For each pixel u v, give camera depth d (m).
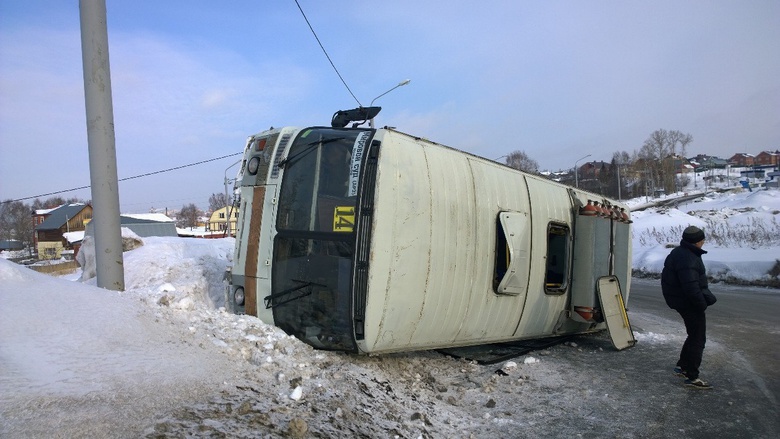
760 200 55.00
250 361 4.50
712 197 73.25
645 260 27.16
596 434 4.68
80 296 4.59
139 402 3.10
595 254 8.63
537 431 4.68
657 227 42.94
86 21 6.04
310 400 3.86
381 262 5.17
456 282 6.11
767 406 5.59
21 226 67.44
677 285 6.27
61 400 2.92
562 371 6.80
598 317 8.57
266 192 5.87
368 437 3.62
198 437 2.83
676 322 11.47
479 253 6.49
